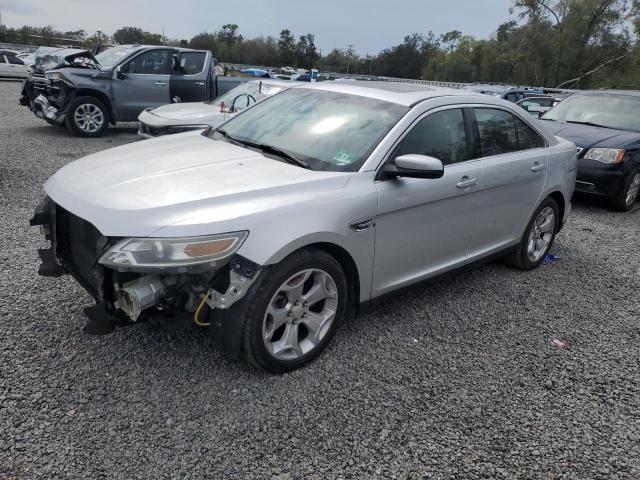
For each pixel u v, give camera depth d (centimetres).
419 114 375
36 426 261
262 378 313
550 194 510
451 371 340
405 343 368
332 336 339
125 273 281
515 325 409
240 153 366
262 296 289
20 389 285
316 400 299
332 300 332
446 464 262
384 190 340
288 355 319
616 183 771
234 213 281
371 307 365
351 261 334
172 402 287
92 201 291
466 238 422
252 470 247
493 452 273
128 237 271
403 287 380
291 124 397
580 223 725
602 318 434
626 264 566
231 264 280
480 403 310
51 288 402
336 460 258
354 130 368
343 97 409
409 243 369
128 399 286
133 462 245
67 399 281
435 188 373
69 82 1096
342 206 317
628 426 301
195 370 315
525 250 502
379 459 261
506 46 5344
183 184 304
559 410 310
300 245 296
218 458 252
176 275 280
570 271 534
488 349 371
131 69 1160
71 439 255
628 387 338
